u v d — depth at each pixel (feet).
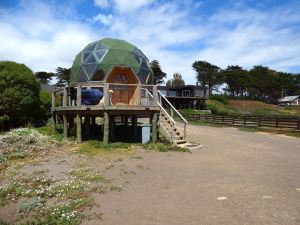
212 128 98.07
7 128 72.64
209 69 383.04
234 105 252.21
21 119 74.84
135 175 33.83
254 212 22.97
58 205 24.50
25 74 74.38
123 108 50.80
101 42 74.43
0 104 70.64
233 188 29.09
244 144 60.80
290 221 21.31
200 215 22.48
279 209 23.57
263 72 407.03
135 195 27.02
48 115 84.84
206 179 32.42
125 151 47.39
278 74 433.89
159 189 28.73
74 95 63.21
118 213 22.94
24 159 41.78
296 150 54.24
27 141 50.44
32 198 26.27
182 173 35.01
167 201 25.45
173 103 198.18
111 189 28.55
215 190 28.40
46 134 61.98
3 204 25.38
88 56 73.26
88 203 24.79
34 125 77.82
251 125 100.73
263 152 51.39
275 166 39.78
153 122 54.34
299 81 437.17
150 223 21.20
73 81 76.48
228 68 406.82
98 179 31.71
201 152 49.93
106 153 45.70
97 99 62.80
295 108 266.98
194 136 72.54
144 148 50.21
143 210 23.50
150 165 38.93
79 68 74.18
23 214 23.18
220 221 21.38
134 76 73.41
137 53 76.54
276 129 88.74
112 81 71.82
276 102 361.51
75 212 22.88
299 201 25.44
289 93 429.38
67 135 58.80
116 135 65.92
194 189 28.73
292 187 29.63
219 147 56.03
